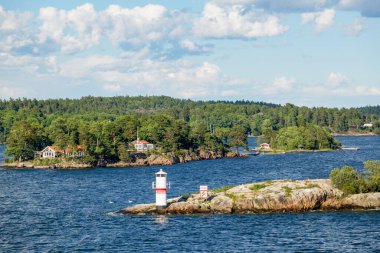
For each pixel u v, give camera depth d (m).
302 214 147.75
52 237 125.81
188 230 129.75
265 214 148.38
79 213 157.88
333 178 161.25
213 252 110.62
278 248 113.38
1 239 124.38
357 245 115.44
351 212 150.00
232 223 136.88
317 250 111.75
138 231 129.62
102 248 115.00
